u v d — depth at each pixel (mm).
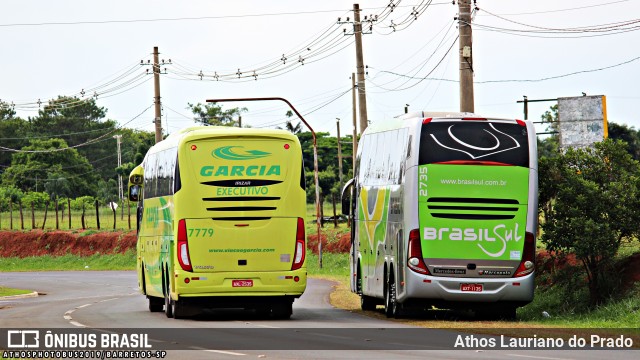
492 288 40125
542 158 47219
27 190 199500
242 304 42719
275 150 41938
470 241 40125
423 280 39906
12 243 124438
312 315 45625
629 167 46469
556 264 51531
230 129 42219
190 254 41156
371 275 47531
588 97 71375
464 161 40156
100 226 134500
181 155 41438
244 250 41438
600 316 41531
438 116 41062
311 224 112750
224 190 41469
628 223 44844
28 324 40125
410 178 40281
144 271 52375
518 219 40250
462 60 49469
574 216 45125
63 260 118688
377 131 47438
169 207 43250
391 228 43062
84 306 53656
